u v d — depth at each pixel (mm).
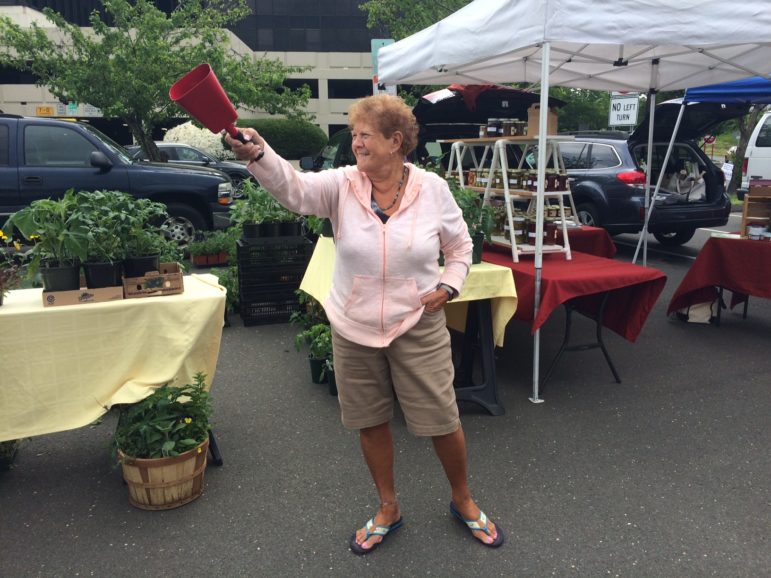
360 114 2074
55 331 2635
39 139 7301
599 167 8398
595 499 2785
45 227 2678
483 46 3982
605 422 3559
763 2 3387
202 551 2441
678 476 2979
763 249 4863
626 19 3438
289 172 2008
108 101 11977
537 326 3682
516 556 2410
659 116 7859
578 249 5453
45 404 2672
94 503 2754
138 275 2842
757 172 11422
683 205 8195
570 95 21859
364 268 2133
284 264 5438
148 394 2734
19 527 2582
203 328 2816
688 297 5477
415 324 2191
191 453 2666
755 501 2770
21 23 22188
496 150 4180
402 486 2879
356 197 2141
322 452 3211
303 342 4641
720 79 5773
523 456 3168
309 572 2328
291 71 15492
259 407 3764
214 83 1684
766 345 4938
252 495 2822
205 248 7355
